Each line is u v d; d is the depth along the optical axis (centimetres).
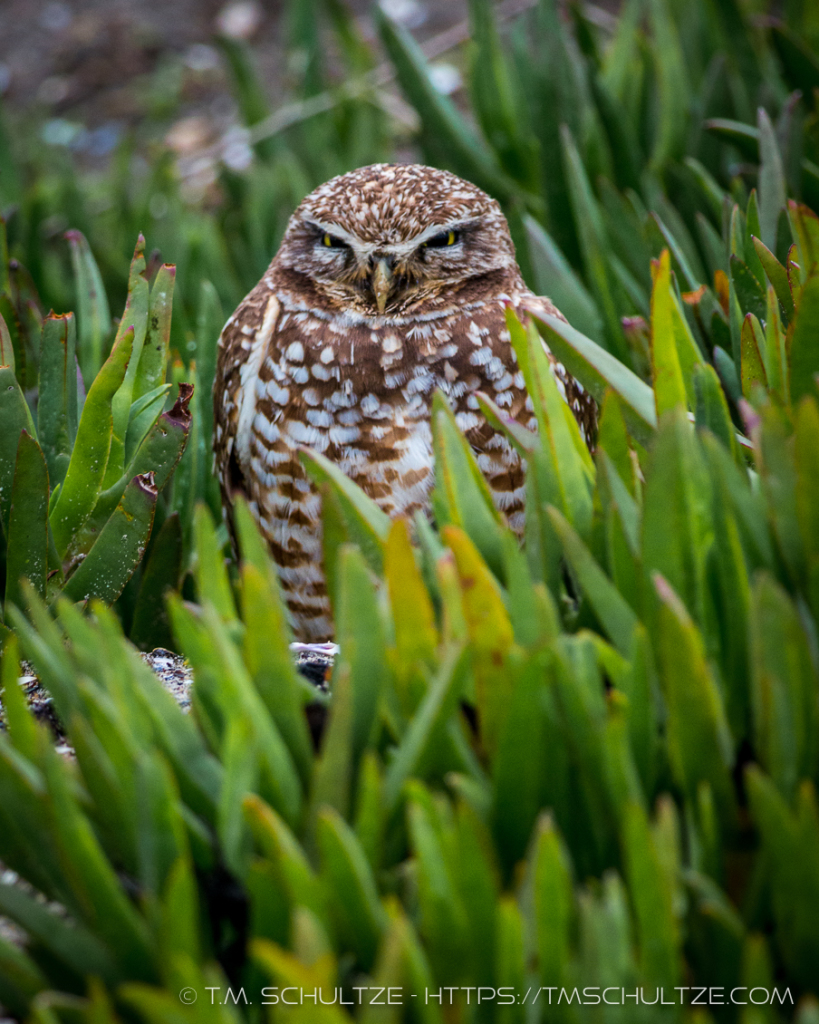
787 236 353
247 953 335
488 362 356
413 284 356
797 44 370
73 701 336
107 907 299
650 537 337
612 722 306
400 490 356
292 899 290
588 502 340
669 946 283
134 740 327
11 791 320
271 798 321
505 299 357
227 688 321
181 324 366
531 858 296
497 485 356
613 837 321
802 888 289
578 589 342
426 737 312
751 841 327
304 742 333
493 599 325
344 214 357
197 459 356
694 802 325
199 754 336
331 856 286
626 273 362
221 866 335
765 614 310
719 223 365
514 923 275
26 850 331
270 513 357
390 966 258
